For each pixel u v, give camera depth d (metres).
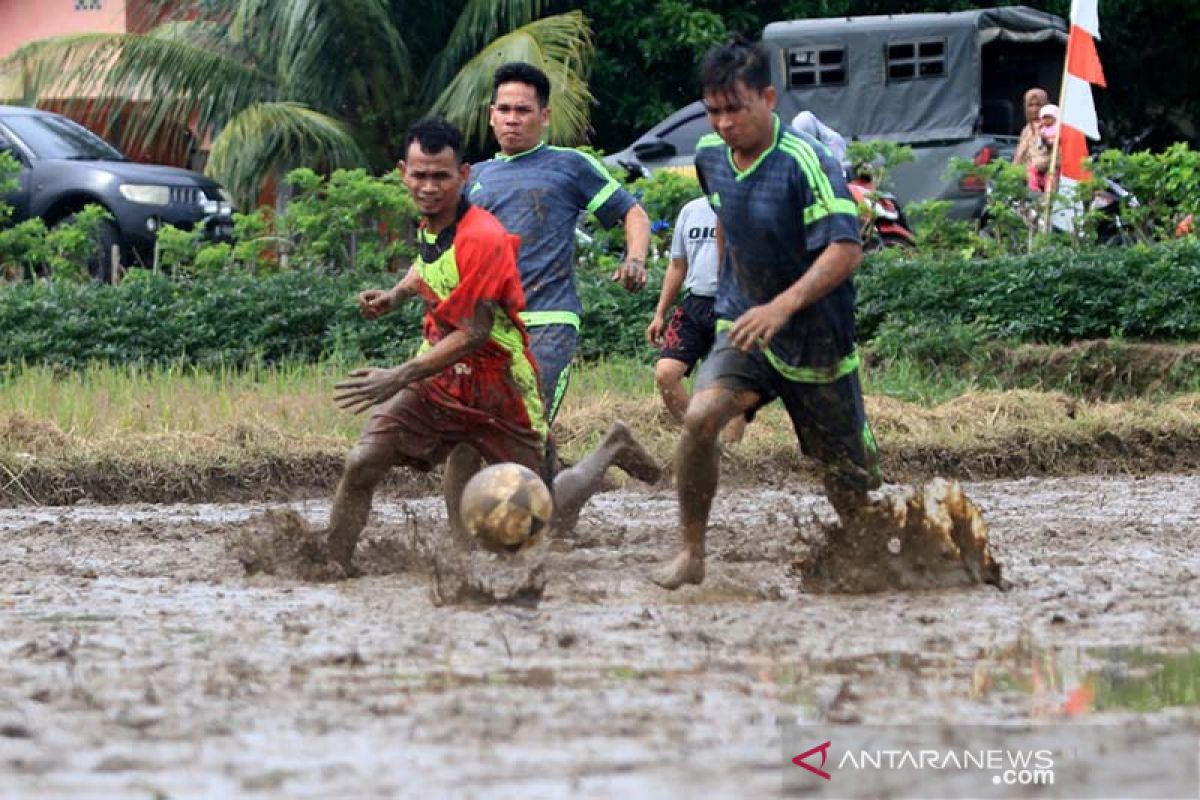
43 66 64.56
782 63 63.78
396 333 48.53
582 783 12.51
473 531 21.08
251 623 19.56
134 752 13.56
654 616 19.69
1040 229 51.38
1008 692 15.61
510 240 21.97
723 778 12.64
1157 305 46.62
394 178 52.22
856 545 21.44
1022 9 62.94
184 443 36.38
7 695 15.72
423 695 15.51
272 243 53.09
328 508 33.28
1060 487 35.97
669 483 35.38
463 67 65.62
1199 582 22.16
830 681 16.06
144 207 58.97
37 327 48.31
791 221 20.47
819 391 20.95
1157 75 81.38
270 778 12.75
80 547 27.00
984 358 46.59
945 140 60.62
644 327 47.53
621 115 75.94
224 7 67.50
